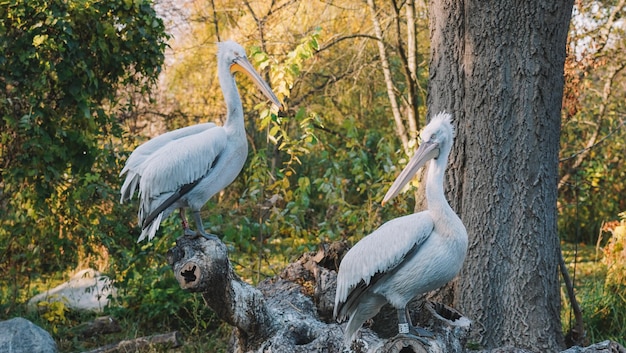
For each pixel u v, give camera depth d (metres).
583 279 12.10
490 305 6.93
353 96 15.57
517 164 6.90
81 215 9.23
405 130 11.92
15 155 8.58
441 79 7.16
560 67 6.98
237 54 6.00
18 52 8.12
